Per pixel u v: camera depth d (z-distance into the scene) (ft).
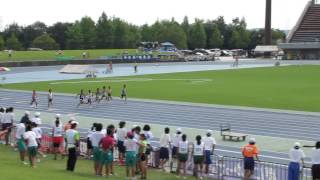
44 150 93.86
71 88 230.48
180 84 246.27
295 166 69.82
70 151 73.82
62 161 84.48
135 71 332.60
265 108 162.50
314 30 501.97
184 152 78.07
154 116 153.07
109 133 72.38
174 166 84.28
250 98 188.55
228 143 114.52
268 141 116.06
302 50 483.51
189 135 123.24
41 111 166.91
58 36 631.97
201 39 636.89
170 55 472.85
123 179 71.15
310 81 254.47
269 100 181.98
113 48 570.46
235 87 229.66
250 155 74.38
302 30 508.94
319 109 158.71
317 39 483.51
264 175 77.82
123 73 327.26
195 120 145.07
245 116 149.28
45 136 97.76
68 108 172.55
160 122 142.82
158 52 509.76
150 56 463.83
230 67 385.29
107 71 334.85
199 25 640.17
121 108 169.78
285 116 147.74
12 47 566.77
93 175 71.00
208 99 187.11
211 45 654.94
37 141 85.76
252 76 293.02
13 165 70.64
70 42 574.56
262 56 538.06
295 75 295.28
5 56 431.84
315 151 69.31
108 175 72.33
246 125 136.46
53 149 91.15
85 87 234.38
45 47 596.29
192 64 431.43
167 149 83.05
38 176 59.57
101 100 184.85
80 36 568.00
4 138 105.29
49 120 147.02
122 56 453.17
